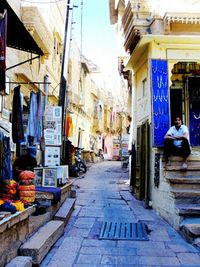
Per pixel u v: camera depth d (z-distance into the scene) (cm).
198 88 1132
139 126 1135
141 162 1045
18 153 852
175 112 1138
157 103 941
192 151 1025
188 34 992
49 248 532
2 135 631
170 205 737
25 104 1020
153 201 908
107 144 4050
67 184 931
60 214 705
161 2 999
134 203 1002
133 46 1170
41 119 873
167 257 522
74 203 884
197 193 709
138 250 556
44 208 654
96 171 2084
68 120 1564
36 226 566
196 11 975
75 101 2234
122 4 1683
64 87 1111
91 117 3294
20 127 714
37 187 765
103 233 654
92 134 3384
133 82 1323
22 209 482
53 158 906
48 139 907
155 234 657
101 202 1005
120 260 506
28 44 689
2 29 456
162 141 920
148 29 1029
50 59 1478
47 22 1368
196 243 573
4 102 846
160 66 958
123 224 734
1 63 457
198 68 1139
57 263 486
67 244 580
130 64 1238
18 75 946
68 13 1137
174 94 1148
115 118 4109
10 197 532
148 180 953
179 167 793
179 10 995
